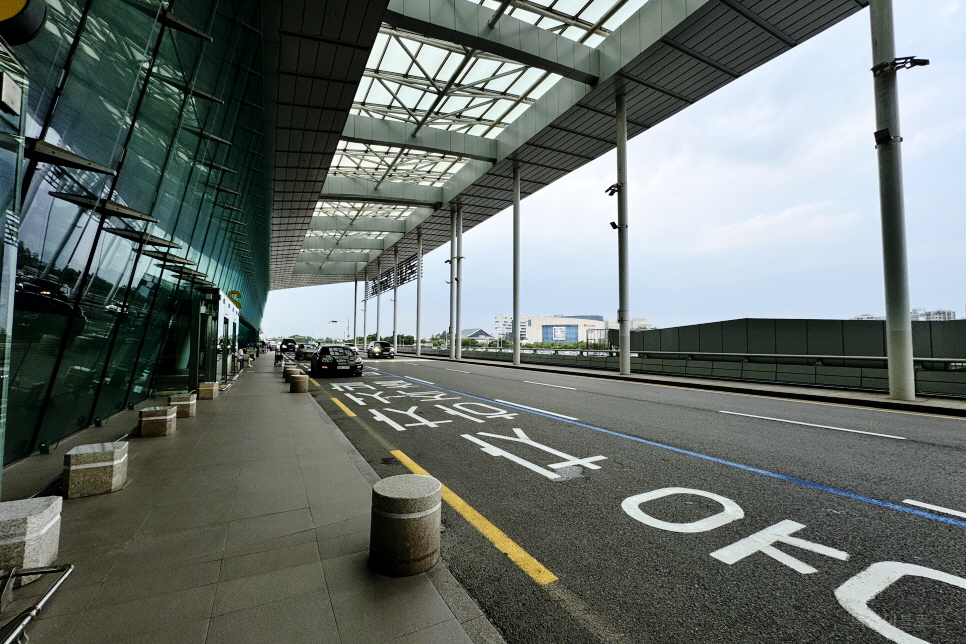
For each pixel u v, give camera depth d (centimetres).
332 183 3038
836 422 785
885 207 1002
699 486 455
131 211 573
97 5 507
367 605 236
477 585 276
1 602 222
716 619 241
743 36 1530
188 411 811
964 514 378
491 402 1064
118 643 202
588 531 353
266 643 204
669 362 1714
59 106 487
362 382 1584
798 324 1548
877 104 1001
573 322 11412
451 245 3553
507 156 2525
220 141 996
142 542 305
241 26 947
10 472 468
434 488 286
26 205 444
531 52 1644
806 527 355
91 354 649
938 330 1280
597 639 225
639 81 1780
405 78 1948
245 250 2272
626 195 1825
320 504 380
